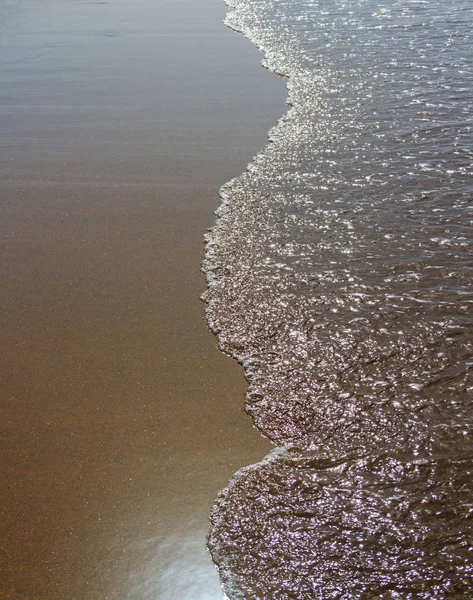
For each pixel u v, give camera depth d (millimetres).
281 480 2303
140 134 5297
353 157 4711
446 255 3508
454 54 6680
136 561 2068
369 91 5898
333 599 1907
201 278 3486
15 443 2514
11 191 4500
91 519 2207
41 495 2301
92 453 2457
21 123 5602
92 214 4172
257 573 2006
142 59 7188
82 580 2020
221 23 8602
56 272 3594
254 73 6617
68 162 4875
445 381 2656
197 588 1982
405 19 8086
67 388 2773
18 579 2029
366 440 2430
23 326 3176
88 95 6172
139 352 2967
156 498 2271
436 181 4285
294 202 4168
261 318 3135
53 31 8539
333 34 7691
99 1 10297
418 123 5172
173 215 4121
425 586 1918
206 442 2484
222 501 2244
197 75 6617
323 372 2766
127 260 3676
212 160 4820
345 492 2234
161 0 10219
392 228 3791
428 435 2418
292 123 5371
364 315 3082
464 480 2234
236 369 2844
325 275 3408
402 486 2236
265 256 3625
